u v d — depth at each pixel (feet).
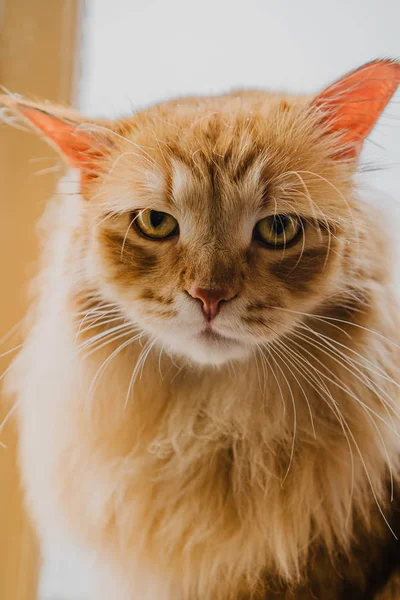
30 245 1.49
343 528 1.18
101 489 1.24
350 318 1.19
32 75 1.51
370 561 1.20
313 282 1.15
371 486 1.17
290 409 1.20
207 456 1.21
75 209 1.23
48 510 1.30
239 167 1.13
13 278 1.49
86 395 1.23
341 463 1.19
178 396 1.22
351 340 1.19
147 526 1.22
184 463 1.20
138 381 1.23
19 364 1.34
